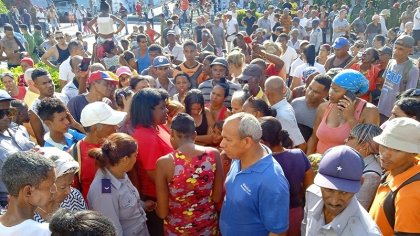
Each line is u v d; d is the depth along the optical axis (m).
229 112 5.14
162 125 4.14
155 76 7.09
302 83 7.39
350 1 24.09
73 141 4.30
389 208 2.74
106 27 10.93
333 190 2.52
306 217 2.92
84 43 14.35
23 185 2.24
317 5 24.39
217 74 5.98
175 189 3.38
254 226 3.04
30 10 25.47
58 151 2.96
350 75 4.25
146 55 9.49
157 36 16.00
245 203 3.00
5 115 3.84
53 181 2.35
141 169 3.80
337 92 4.29
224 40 14.79
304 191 3.60
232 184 3.14
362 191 3.14
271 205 2.90
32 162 2.29
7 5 26.83
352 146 3.35
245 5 29.97
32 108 4.90
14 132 4.02
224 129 3.01
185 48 7.54
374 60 6.70
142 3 32.56
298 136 4.72
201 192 3.42
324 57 9.38
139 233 3.43
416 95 4.04
